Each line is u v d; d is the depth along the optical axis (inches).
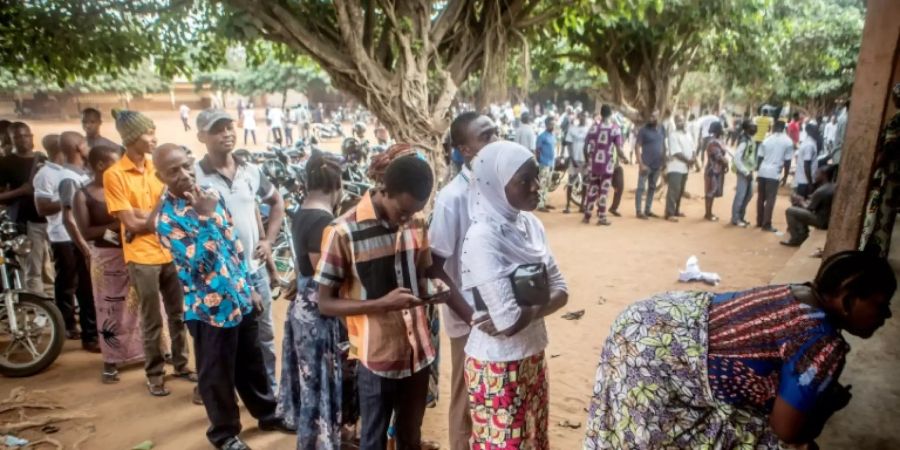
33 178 216.8
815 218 305.6
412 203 94.2
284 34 329.7
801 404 68.0
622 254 321.4
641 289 262.5
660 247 335.0
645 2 381.4
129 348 181.0
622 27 501.4
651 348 78.8
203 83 1781.5
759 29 533.0
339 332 118.2
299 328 119.5
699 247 333.4
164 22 315.6
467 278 90.3
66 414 157.9
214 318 125.2
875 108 141.9
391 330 99.7
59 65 310.3
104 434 149.9
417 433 109.7
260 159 332.5
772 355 71.1
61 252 206.8
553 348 199.5
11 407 160.2
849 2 888.3
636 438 79.9
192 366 190.1
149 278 162.6
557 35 440.8
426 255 105.3
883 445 105.4
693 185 594.9
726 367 74.2
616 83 562.9
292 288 128.0
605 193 397.1
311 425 121.4
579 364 187.2
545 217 434.0
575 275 284.7
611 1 366.6
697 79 1122.7
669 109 558.6
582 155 463.5
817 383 67.2
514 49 399.2
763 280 270.8
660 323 79.5
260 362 143.4
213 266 124.2
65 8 289.9
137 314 181.9
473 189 98.1
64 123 1450.5
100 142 198.8
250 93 1691.7
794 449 74.8
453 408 119.0
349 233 96.7
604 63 561.9
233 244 129.9
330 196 122.5
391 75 343.0
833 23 805.2
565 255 322.3
